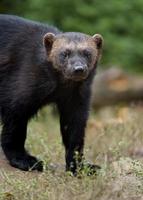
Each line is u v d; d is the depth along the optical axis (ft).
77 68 36.86
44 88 38.55
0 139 40.73
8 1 82.53
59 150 41.04
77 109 39.52
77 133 39.58
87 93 39.29
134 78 75.97
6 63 39.45
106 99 73.92
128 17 86.28
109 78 74.74
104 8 84.79
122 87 74.43
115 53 83.97
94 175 35.40
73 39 38.91
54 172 37.35
